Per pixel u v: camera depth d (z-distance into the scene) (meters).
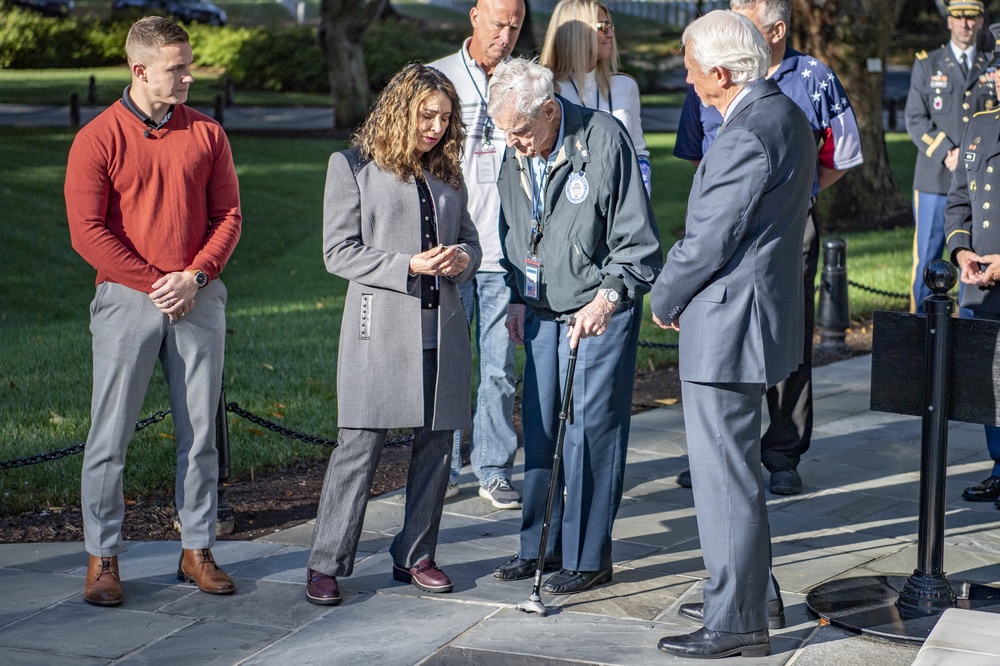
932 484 3.85
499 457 5.23
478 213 5.09
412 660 3.59
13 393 7.09
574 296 4.05
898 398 3.94
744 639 3.56
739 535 3.52
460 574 4.38
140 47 3.92
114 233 4.03
